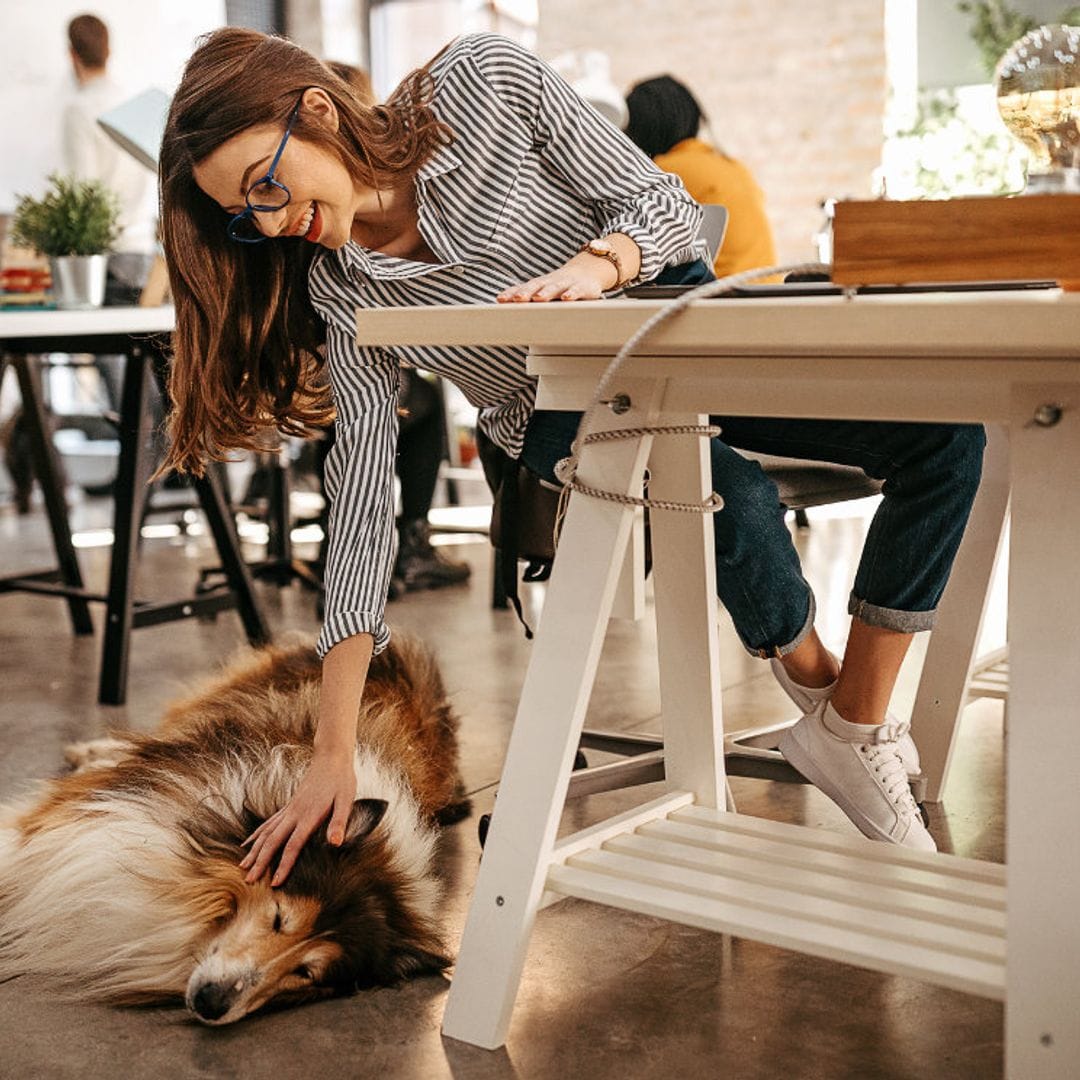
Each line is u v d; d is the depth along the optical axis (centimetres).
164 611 306
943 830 202
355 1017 149
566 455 175
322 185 151
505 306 120
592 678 136
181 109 151
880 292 121
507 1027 141
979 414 117
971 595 211
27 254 355
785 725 221
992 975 116
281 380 182
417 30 833
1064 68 125
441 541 516
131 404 297
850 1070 134
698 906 132
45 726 277
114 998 156
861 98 731
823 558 461
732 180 371
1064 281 104
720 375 128
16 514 612
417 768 198
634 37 781
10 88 702
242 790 168
